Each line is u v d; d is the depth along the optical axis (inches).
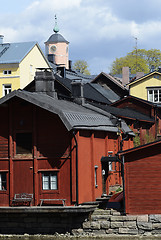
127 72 4136.3
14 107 1658.5
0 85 3043.8
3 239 1552.7
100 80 3777.1
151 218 1489.9
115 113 2358.5
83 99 2105.1
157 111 3127.5
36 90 1904.5
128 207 1513.3
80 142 1627.7
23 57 3046.3
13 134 1656.0
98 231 1526.8
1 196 1652.3
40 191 1615.4
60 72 3484.3
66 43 5423.2
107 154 1895.9
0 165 1660.9
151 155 1504.7
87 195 1664.6
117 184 2036.2
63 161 1596.9
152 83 3489.2
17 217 1573.6
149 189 1502.2
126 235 1499.8
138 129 2763.3
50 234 1550.2
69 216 1535.4
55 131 1612.9
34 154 1621.6
